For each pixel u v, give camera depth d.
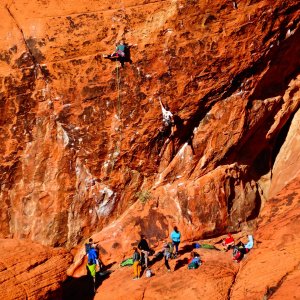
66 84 19.44
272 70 19.53
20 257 16.86
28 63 19.42
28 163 19.83
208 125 19.81
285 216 18.47
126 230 19.80
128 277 18.41
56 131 19.78
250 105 19.73
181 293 17.06
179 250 19.30
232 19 18.73
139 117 19.56
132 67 19.19
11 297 15.94
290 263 16.48
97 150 19.84
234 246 18.61
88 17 19.31
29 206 19.86
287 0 18.53
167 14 18.89
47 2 19.69
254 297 15.95
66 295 18.45
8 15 19.69
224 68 19.12
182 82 19.23
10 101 19.48
